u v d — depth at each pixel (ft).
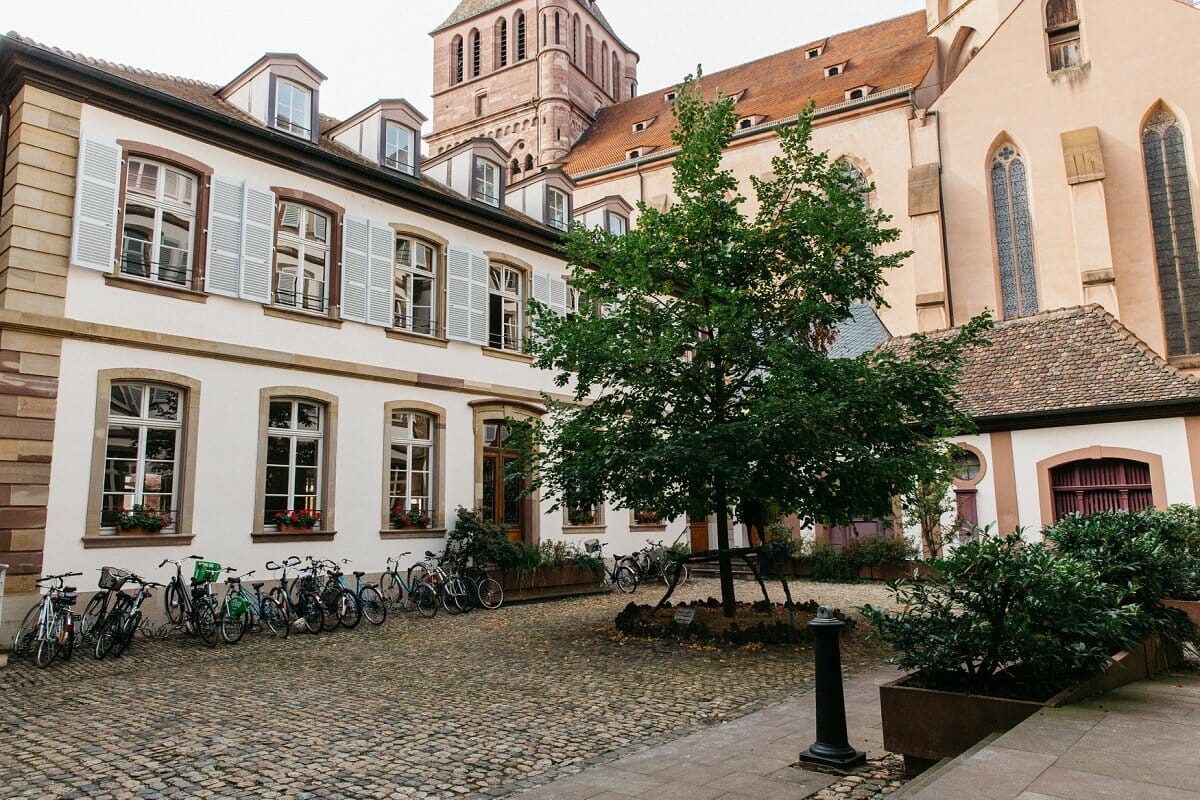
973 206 110.52
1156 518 31.32
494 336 63.93
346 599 43.68
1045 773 13.23
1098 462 61.67
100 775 19.01
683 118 44.39
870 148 118.52
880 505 38.52
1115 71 102.73
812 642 36.50
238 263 47.57
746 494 36.35
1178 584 27.17
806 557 72.43
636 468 37.50
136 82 45.03
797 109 128.36
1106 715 16.87
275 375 48.67
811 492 38.99
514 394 62.95
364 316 53.93
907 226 115.03
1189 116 97.96
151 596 41.37
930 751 17.26
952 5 126.41
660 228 43.27
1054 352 68.59
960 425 38.96
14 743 21.81
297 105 53.26
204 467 44.75
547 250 68.13
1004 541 19.08
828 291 40.83
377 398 54.03
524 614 49.39
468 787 17.97
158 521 42.47
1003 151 110.32
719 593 61.31
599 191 143.54
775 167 42.37
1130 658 22.15
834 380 37.09
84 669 32.96
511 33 173.47
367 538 52.21
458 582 50.57
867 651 35.01
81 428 40.27
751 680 29.14
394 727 23.09
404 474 55.83
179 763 19.84
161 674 31.68
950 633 18.31
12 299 38.75
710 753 19.88
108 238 42.19
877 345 83.05
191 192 46.80
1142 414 59.16
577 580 60.23
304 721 23.88
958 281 110.22
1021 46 109.19
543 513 64.85
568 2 167.43
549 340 42.39
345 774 18.94
